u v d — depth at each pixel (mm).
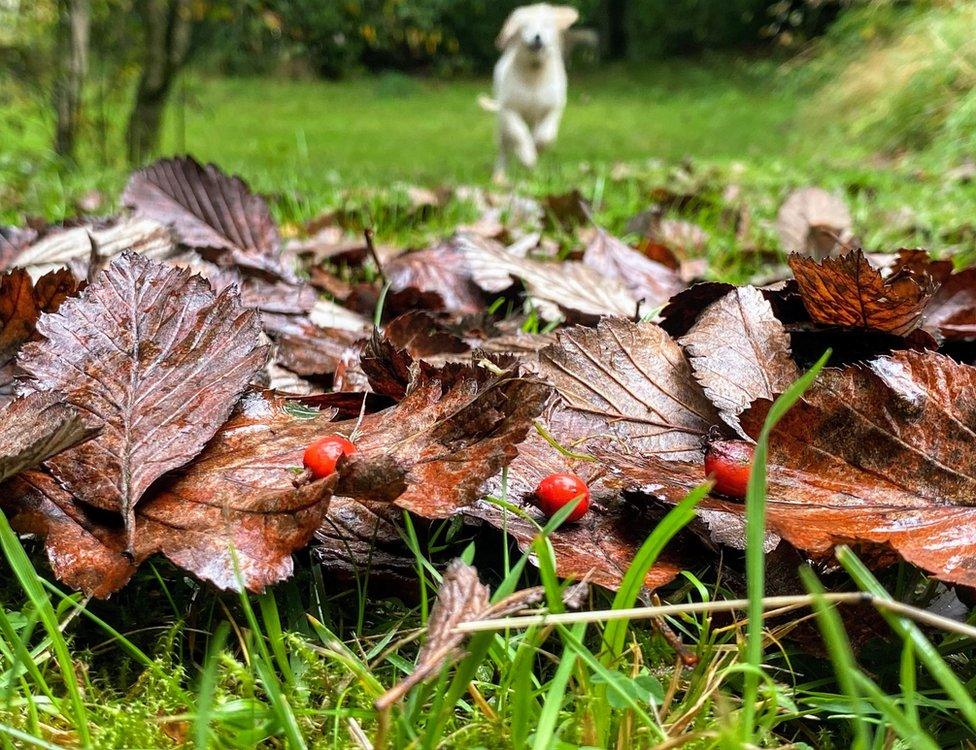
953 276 337
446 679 153
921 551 177
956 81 1597
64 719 164
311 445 198
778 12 3285
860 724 148
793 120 2232
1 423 187
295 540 174
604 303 370
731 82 3785
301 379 313
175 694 165
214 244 423
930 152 1465
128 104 1514
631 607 163
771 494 197
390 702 134
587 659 151
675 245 606
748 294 260
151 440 201
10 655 167
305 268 523
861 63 1932
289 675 169
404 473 179
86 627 194
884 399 197
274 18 1636
